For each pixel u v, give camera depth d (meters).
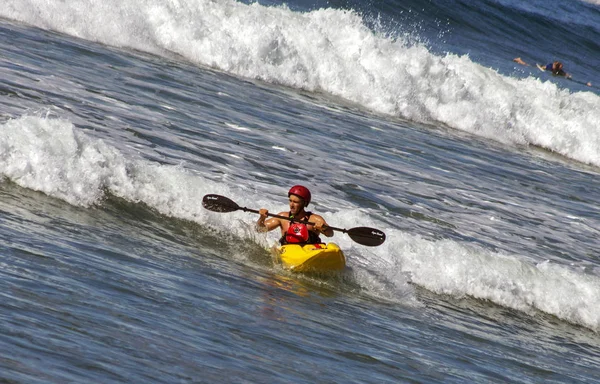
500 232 49.44
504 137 88.31
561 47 143.00
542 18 148.38
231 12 80.62
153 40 76.00
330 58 82.31
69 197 35.03
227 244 36.38
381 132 71.00
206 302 27.08
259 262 35.50
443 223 48.00
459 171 63.88
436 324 33.06
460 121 86.50
